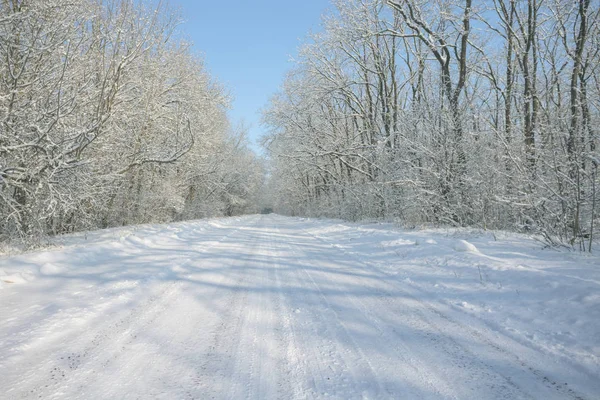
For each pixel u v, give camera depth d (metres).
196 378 3.03
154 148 15.03
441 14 15.58
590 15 11.34
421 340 3.86
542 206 9.31
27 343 3.56
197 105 20.83
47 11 8.67
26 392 2.76
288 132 25.95
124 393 2.78
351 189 23.97
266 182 69.31
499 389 2.87
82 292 5.45
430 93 14.21
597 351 3.36
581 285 4.72
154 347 3.65
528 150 10.40
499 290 5.36
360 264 8.46
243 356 3.46
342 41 21.55
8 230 9.14
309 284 6.41
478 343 3.78
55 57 9.20
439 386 2.92
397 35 17.03
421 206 13.96
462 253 7.62
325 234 17.09
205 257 9.34
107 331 4.05
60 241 10.00
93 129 9.17
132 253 9.38
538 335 3.84
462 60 14.85
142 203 18.80
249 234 17.36
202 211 33.94
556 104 11.17
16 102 8.41
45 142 8.66
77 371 3.11
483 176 11.65
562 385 2.93
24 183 8.37
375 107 22.92
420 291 5.89
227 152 35.72
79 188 9.65
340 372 3.15
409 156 15.34
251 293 5.79
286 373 3.13
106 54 11.09
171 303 5.18
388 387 2.90
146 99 14.76
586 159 8.23
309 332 4.09
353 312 4.80
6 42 8.19
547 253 7.59
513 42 14.64
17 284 5.88
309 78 23.81
